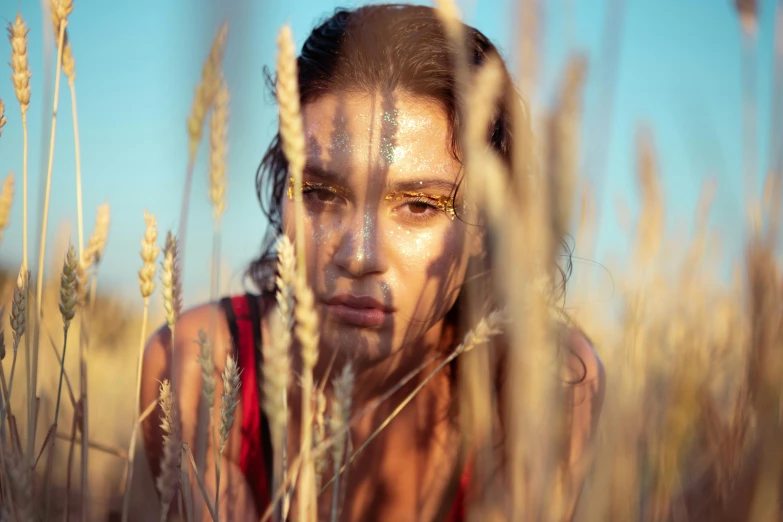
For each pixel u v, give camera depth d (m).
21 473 0.80
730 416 1.16
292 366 1.43
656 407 1.30
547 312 0.89
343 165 1.16
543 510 0.94
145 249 0.95
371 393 1.51
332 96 1.19
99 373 2.23
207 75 0.73
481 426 1.24
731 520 0.97
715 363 1.33
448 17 0.89
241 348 1.49
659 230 1.28
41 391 1.32
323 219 1.19
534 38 0.87
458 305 1.48
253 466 1.48
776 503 0.92
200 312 1.54
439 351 1.54
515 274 0.88
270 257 1.81
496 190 0.87
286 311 0.79
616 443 1.22
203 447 1.06
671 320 1.40
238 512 1.31
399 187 1.16
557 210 0.86
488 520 1.18
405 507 1.56
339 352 1.22
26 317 0.99
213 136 0.79
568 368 1.45
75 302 0.98
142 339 1.00
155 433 1.47
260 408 1.47
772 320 0.95
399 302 1.19
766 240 0.96
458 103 1.17
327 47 1.24
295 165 0.77
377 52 1.20
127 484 1.01
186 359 1.46
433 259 1.19
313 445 0.99
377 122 1.17
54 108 1.00
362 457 1.55
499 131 1.30
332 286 1.18
